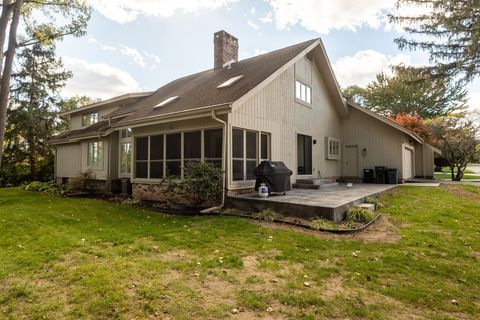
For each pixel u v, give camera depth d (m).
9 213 7.35
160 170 9.86
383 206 7.43
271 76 8.98
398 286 3.16
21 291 2.98
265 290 3.04
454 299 2.88
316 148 12.54
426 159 16.77
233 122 8.07
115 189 12.73
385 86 33.06
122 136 12.65
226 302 2.78
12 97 19.52
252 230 5.53
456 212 6.82
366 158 13.98
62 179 16.11
